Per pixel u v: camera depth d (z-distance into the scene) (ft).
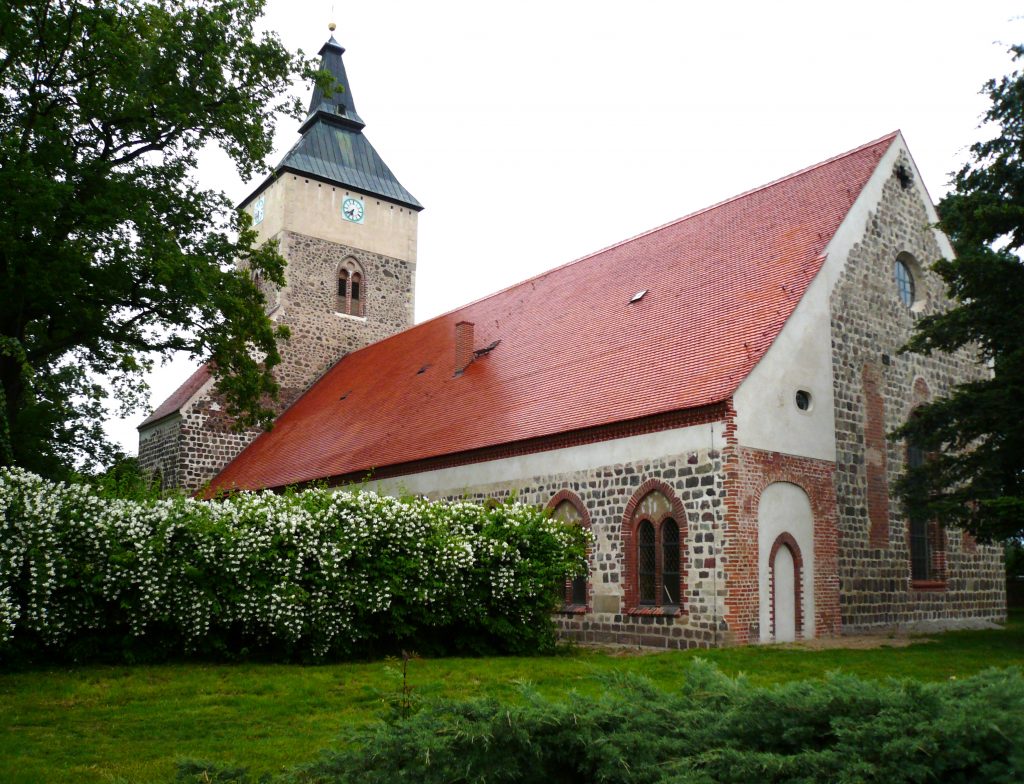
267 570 51.39
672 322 76.59
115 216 65.31
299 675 46.83
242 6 75.00
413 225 153.89
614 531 67.56
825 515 67.36
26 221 62.03
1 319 68.54
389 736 18.70
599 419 69.36
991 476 61.16
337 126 153.17
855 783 15.76
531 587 59.06
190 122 72.38
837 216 74.64
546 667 50.52
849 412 71.20
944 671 46.91
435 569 56.18
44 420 90.07
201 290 67.46
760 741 18.26
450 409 91.50
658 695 20.85
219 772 20.22
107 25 66.90
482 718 18.71
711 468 61.41
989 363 87.40
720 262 80.84
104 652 49.96
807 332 68.54
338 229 144.77
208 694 41.27
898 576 73.31
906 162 81.71
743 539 60.34
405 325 149.89
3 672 46.09
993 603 83.82
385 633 56.03
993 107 63.72
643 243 95.91
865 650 56.65
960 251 69.36
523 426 77.00
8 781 26.43
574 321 90.53
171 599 49.60
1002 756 15.96
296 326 137.80
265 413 81.87
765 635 61.00
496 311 109.19
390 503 56.65
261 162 76.28
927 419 64.13
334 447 103.96
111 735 32.94
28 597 46.34
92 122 71.00
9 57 65.51
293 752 30.27
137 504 50.75
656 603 64.23
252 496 55.52
